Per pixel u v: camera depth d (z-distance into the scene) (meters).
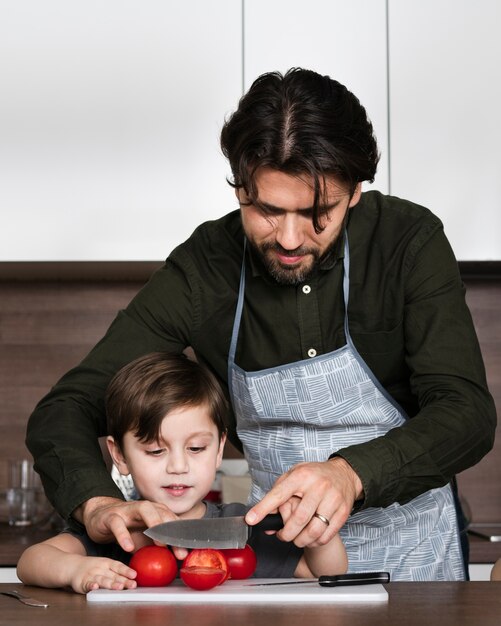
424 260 1.44
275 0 2.27
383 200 1.52
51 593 1.16
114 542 1.33
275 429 1.57
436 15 2.27
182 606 1.03
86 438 1.36
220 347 1.53
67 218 2.29
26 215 2.28
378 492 1.20
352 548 1.51
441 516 1.54
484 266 2.41
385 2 2.27
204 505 1.48
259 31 2.27
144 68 2.28
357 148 1.18
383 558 1.51
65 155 2.28
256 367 1.51
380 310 1.46
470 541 2.18
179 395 1.40
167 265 1.55
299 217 1.19
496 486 2.64
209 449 1.44
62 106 2.28
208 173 2.29
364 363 1.49
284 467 1.57
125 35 2.28
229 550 1.24
